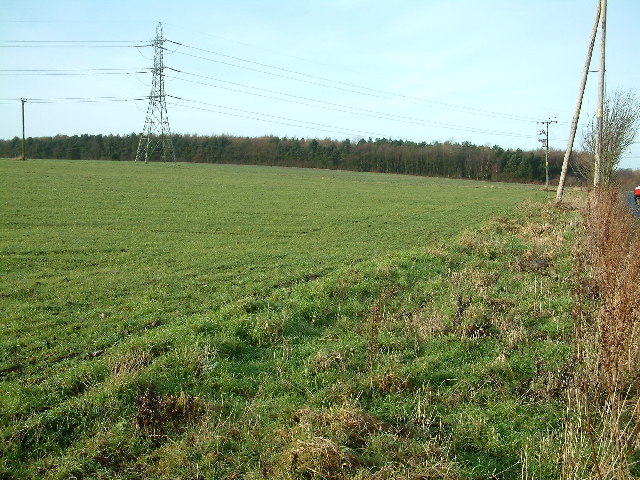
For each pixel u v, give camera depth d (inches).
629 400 250.7
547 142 2869.1
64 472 208.2
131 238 802.2
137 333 378.0
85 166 2308.1
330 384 287.9
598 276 354.9
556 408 263.9
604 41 1032.8
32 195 1203.2
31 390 268.8
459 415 257.8
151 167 2527.1
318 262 668.1
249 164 4259.4
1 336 361.7
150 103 3152.1
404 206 1413.6
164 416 245.1
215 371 295.0
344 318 395.9
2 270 576.7
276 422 245.1
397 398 274.4
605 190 744.3
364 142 4589.1
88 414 246.1
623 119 1406.3
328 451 206.4
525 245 684.1
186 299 477.1
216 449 224.2
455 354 332.8
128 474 211.0
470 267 565.9
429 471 204.8
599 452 211.8
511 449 232.5
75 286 514.3
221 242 805.9
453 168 4045.3
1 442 223.1
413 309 426.0
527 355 328.2
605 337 233.0
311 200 1449.3
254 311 403.5
